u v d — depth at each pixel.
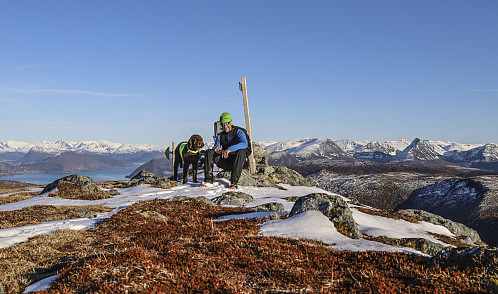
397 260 7.16
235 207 17.64
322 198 11.92
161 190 24.19
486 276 5.84
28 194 27.61
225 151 22.31
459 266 6.46
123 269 6.86
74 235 11.80
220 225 11.67
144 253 8.02
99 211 17.52
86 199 22.11
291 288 5.90
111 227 12.76
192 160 26.16
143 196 22.09
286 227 10.53
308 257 7.65
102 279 6.47
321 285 6.00
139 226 12.37
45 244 10.52
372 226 13.38
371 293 5.57
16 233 12.34
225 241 8.98
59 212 16.64
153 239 10.05
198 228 11.30
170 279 6.28
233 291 5.72
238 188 23.73
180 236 10.10
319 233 9.94
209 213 15.28
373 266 6.92
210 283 6.10
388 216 17.31
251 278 6.48
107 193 24.03
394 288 5.71
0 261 8.88
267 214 13.50
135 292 5.75
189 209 16.25
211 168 24.22
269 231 10.47
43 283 7.15
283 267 6.93
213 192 22.33
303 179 33.31
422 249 9.84
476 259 6.25
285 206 18.41
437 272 6.32
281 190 25.31
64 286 6.38
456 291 5.53
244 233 10.21
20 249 10.04
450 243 14.46
